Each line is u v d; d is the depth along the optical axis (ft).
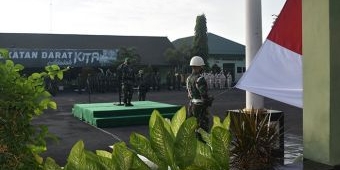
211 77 138.72
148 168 5.33
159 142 5.39
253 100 23.35
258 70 16.33
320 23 13.46
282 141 18.38
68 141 35.63
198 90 27.40
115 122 45.80
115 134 40.24
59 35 140.87
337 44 13.28
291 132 38.14
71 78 128.57
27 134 7.32
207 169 5.90
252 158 16.24
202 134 6.79
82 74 119.24
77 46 139.33
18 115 7.25
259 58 16.35
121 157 5.30
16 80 7.54
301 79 15.74
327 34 13.23
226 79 142.72
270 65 16.21
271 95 16.14
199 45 155.84
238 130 16.66
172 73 137.08
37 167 7.31
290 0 15.93
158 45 153.99
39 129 8.11
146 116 47.52
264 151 16.49
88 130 43.19
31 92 7.53
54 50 125.39
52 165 5.31
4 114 7.09
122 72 52.42
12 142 7.08
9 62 7.50
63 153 29.94
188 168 5.85
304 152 14.51
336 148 13.48
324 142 13.58
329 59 13.23
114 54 131.23
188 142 5.42
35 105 7.58
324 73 13.44
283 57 16.08
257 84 16.29
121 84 53.21
